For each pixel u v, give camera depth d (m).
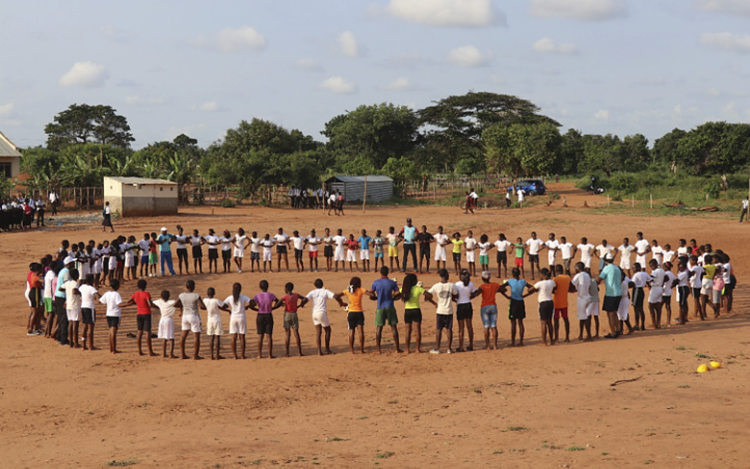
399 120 103.56
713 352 13.91
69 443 8.88
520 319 15.30
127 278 24.70
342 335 16.72
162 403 10.95
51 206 48.72
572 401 10.27
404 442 8.39
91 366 13.45
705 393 10.52
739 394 10.40
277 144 72.50
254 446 8.44
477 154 96.69
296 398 11.20
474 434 8.62
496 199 67.56
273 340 16.31
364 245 27.45
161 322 14.26
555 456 7.34
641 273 16.91
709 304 19.91
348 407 10.54
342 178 66.88
